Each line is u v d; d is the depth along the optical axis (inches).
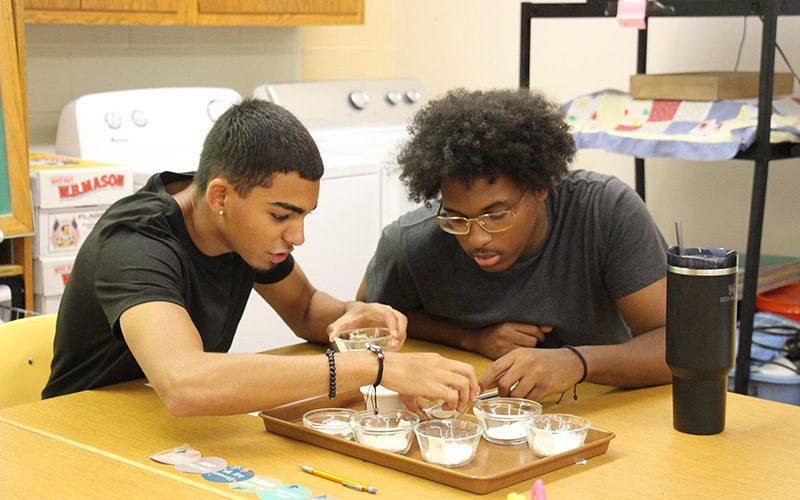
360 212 127.1
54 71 132.9
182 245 62.2
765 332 118.0
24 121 97.4
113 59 138.9
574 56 154.6
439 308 74.8
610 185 70.3
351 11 151.8
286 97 142.4
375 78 163.5
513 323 71.5
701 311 53.2
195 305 64.8
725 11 108.0
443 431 51.6
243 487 46.8
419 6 173.0
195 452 51.5
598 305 71.3
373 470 49.3
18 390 70.4
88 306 62.6
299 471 49.1
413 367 54.9
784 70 132.8
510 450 52.0
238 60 153.9
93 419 57.0
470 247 65.4
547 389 60.1
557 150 65.9
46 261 102.1
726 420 57.5
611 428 56.1
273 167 55.4
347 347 61.2
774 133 110.2
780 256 131.3
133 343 54.0
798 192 132.9
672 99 118.3
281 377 52.6
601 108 124.3
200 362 52.0
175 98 133.0
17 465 49.9
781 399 114.3
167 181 65.8
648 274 68.1
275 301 75.0
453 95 67.9
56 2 117.0
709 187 141.0
